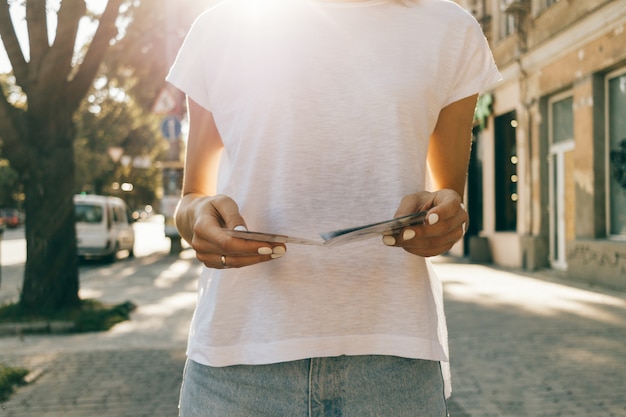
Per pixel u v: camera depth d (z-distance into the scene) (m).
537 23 12.50
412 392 1.16
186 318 8.06
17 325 7.10
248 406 1.15
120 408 4.36
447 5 1.28
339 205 1.15
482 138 16.09
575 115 11.05
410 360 1.16
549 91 12.13
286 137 1.15
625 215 10.04
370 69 1.17
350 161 1.15
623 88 9.97
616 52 9.67
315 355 1.11
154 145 37.12
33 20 7.52
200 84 1.28
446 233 1.03
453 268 13.86
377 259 1.14
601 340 6.16
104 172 45.84
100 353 6.03
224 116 1.23
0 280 13.41
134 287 11.44
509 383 4.79
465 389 4.66
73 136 8.09
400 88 1.16
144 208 89.25
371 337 1.13
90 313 7.61
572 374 4.99
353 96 1.16
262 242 0.99
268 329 1.13
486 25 15.77
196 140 1.35
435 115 1.23
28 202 7.84
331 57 1.17
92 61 7.88
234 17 1.24
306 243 0.98
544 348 5.86
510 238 14.18
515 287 10.27
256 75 1.18
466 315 7.63
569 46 11.16
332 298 1.13
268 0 1.21
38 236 7.79
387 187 1.15
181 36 9.46
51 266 7.83
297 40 1.18
